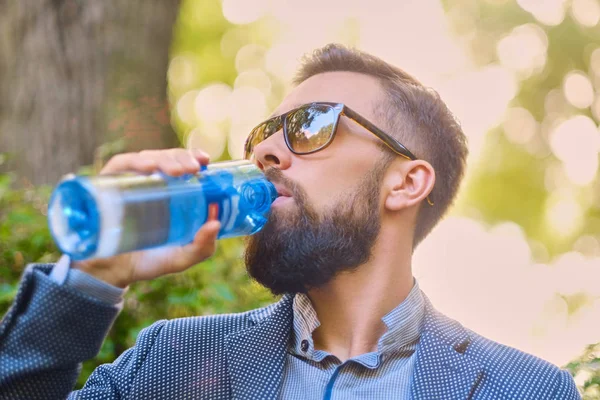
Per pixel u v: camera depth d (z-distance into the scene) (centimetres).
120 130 360
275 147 188
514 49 1119
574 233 1111
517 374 177
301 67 214
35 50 412
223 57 1134
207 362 183
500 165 1146
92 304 147
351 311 186
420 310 189
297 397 175
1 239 254
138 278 152
